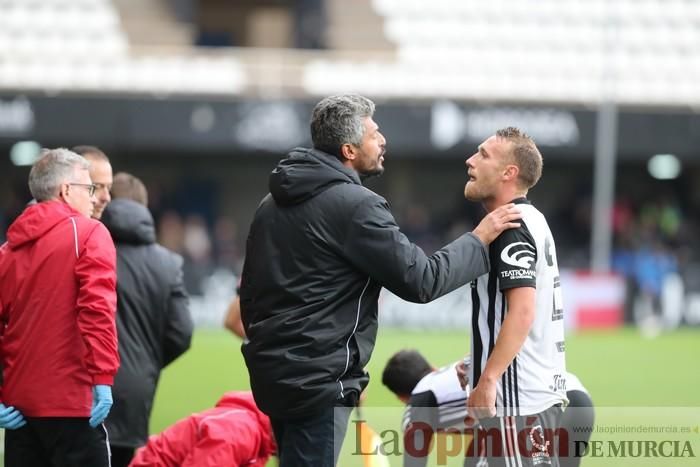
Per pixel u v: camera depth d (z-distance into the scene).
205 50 81.44
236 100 70.19
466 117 71.75
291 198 14.90
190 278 65.38
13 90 70.12
